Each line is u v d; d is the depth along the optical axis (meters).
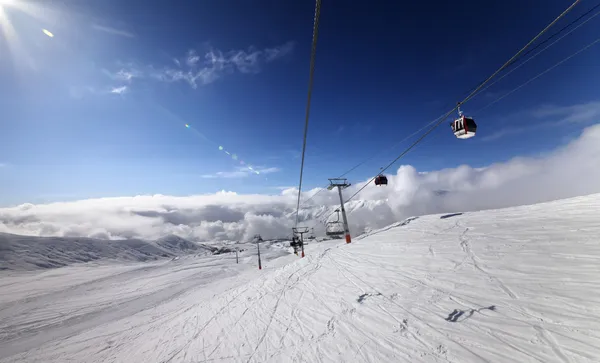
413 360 5.66
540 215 11.35
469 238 11.20
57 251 155.62
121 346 14.29
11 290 57.16
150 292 44.38
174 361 9.31
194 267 80.56
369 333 7.35
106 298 42.06
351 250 17.39
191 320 15.18
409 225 17.89
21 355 18.83
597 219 8.85
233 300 16.11
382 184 19.53
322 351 7.23
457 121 9.95
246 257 127.31
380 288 9.99
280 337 8.91
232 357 8.44
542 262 7.46
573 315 5.30
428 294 8.23
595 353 4.32
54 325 29.16
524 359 4.74
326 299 10.97
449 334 6.11
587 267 6.51
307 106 6.59
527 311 5.89
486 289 7.27
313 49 4.63
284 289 14.33
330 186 24.89
